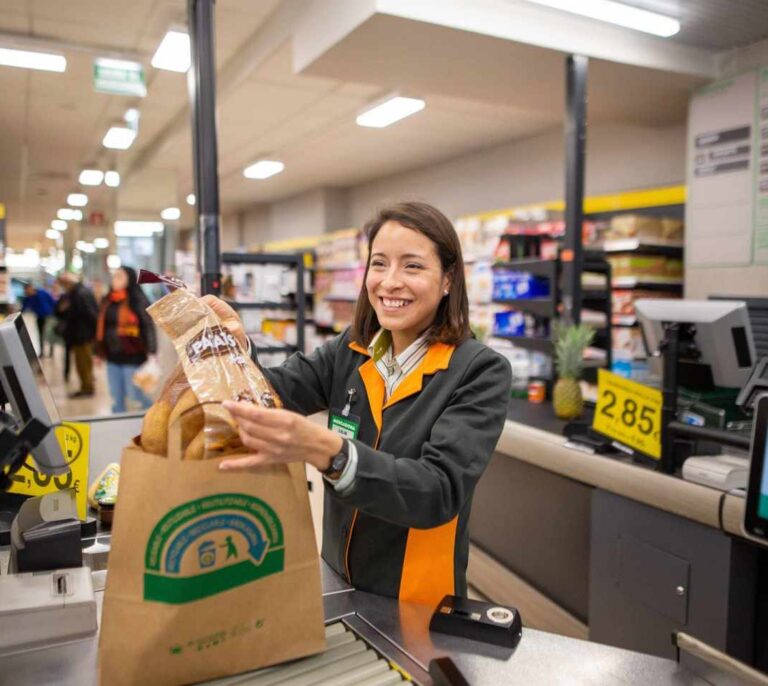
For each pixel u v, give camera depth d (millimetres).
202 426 925
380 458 994
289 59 4852
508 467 3137
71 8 4500
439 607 1126
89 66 5543
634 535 2283
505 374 1248
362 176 10328
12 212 16547
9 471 962
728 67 4406
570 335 3162
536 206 6414
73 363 12391
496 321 4305
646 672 987
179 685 860
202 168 2666
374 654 1008
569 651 1038
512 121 6820
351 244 7980
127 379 6047
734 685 946
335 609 1172
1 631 973
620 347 5133
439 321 1327
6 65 5223
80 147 8797
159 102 6621
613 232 5094
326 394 1526
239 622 880
